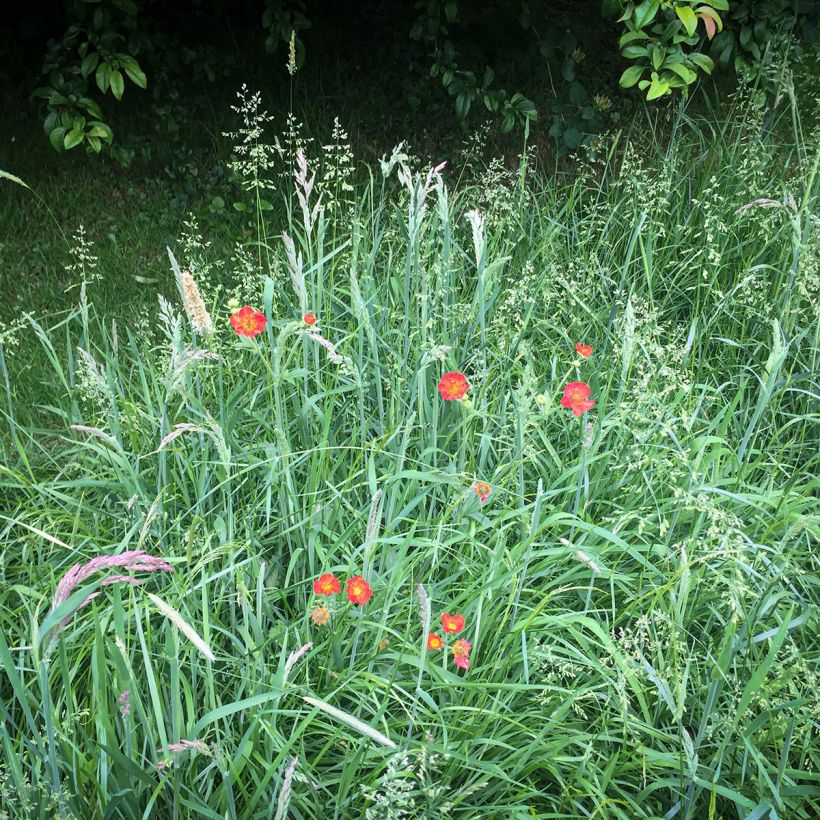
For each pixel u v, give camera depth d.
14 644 2.54
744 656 2.42
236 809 2.18
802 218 4.04
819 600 2.81
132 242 4.83
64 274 4.55
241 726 2.29
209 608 2.59
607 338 3.70
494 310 3.77
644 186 4.35
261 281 3.87
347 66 5.83
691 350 3.74
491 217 4.40
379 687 2.32
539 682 2.50
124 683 1.97
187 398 2.77
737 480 2.92
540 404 2.84
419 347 3.23
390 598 2.48
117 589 1.92
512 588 2.44
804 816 2.25
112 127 5.39
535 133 5.55
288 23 4.91
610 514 2.99
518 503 2.91
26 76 5.52
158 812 2.13
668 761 2.21
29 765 2.14
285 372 2.93
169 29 5.64
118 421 2.96
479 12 5.77
